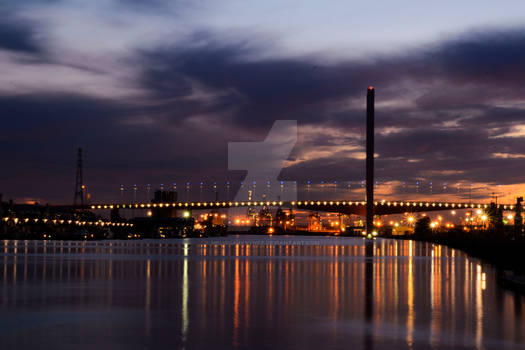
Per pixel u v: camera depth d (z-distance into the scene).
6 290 43.94
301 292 43.97
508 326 29.38
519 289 47.00
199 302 37.53
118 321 30.12
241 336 26.36
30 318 30.94
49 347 23.94
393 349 24.02
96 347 23.95
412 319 31.39
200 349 23.69
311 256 108.62
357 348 24.16
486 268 73.62
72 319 30.66
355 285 49.84
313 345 24.64
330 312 33.72
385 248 162.88
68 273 59.28
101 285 47.84
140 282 50.62
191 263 79.38
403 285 50.16
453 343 25.19
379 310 34.62
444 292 44.66
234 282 51.53
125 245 167.12
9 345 24.30
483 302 38.62
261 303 37.34
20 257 89.75
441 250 146.00
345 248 163.38
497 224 181.50
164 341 25.16
